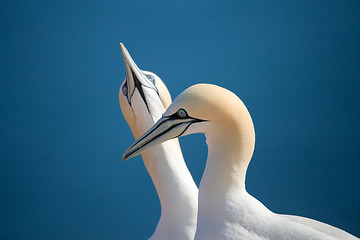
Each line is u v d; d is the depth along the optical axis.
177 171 11.54
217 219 8.59
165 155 11.56
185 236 11.15
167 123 8.80
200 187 8.87
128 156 9.09
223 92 8.57
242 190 8.71
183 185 11.44
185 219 11.25
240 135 8.54
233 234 8.44
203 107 8.48
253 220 8.47
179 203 11.34
